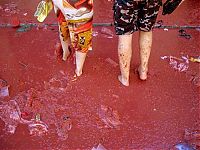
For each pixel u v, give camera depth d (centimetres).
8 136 284
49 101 308
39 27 375
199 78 329
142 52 311
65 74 330
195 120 298
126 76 317
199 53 353
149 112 303
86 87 320
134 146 280
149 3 277
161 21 385
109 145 280
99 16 388
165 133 289
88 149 277
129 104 308
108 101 310
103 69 335
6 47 355
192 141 283
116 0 280
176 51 354
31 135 285
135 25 293
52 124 292
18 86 320
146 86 322
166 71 336
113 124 293
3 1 407
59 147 278
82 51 311
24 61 342
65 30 315
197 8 402
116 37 367
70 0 282
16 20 377
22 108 302
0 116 297
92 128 290
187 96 316
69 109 303
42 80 325
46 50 352
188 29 378
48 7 305
